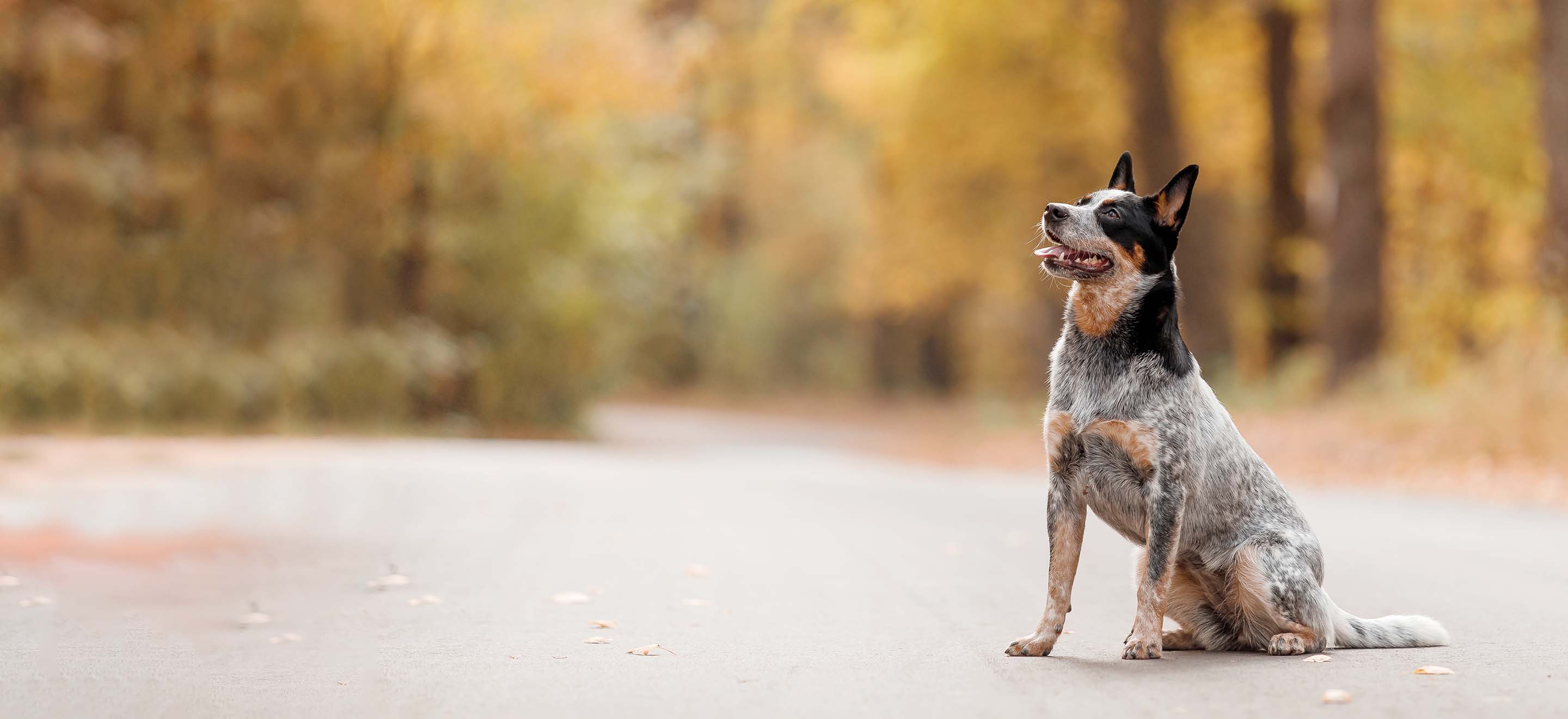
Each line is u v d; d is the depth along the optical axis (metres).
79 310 25.88
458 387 31.73
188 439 22.66
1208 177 31.50
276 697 5.08
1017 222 32.47
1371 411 18.59
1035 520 12.38
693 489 15.29
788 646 6.20
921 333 56.03
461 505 13.06
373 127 29.38
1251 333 33.50
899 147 33.25
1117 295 5.87
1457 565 9.10
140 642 6.28
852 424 46.03
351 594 7.82
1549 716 4.68
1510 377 16.84
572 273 32.97
